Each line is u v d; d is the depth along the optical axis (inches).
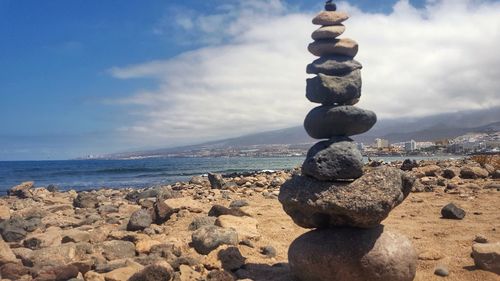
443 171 187.8
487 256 60.5
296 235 85.8
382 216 53.9
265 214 106.1
